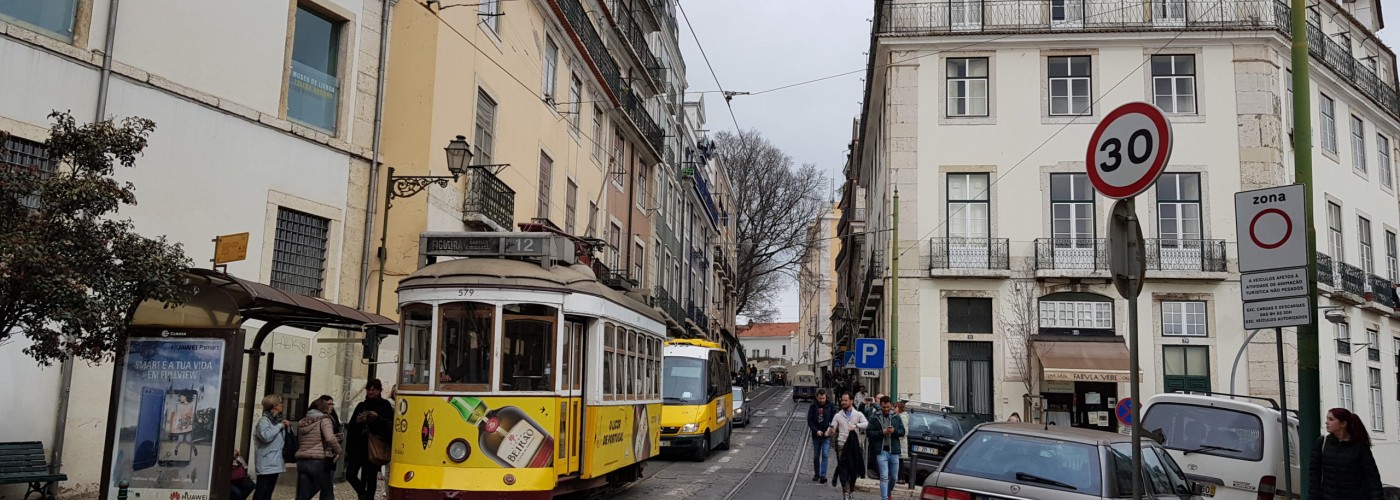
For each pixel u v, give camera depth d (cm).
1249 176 2603
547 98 2477
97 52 1266
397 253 1719
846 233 6362
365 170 1705
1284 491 1049
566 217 2648
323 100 1642
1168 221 2622
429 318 1102
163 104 1351
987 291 2611
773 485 1619
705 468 1900
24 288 684
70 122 807
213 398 904
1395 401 3103
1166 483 809
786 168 5481
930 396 2573
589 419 1163
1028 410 2512
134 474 895
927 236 2655
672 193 4338
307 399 1534
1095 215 2622
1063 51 2694
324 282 1603
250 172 1477
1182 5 2684
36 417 1166
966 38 2700
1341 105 3061
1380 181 3288
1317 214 2791
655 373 1543
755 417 3991
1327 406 2642
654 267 3803
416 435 1072
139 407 906
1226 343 2536
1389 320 3161
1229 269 2556
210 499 890
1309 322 741
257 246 1480
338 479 1497
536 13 2386
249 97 1488
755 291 6538
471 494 1044
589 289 1172
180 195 1364
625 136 3372
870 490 1622
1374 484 752
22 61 1179
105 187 761
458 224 1914
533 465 1064
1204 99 2648
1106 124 636
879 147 3406
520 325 1099
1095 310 2588
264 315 1166
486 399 1068
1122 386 2550
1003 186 2658
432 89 1791
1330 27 3111
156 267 780
